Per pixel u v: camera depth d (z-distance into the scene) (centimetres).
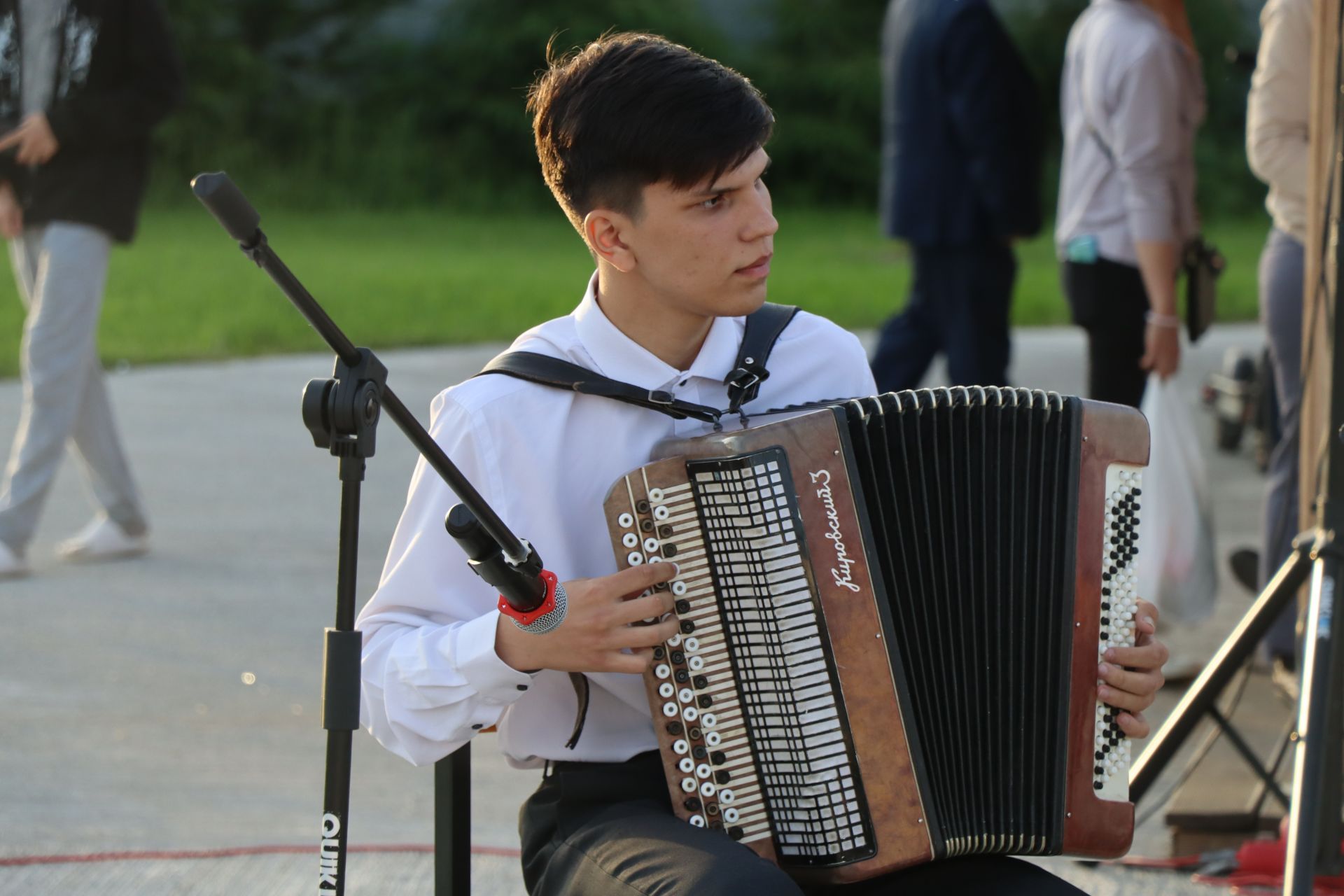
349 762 224
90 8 608
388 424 966
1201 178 2861
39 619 589
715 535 247
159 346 1233
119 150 621
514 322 1450
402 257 2119
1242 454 917
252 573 660
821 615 246
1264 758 461
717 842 239
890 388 723
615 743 270
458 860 267
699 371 275
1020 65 672
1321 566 329
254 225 204
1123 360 573
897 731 248
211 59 2928
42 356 630
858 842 248
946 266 693
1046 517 258
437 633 255
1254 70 536
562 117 257
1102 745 260
